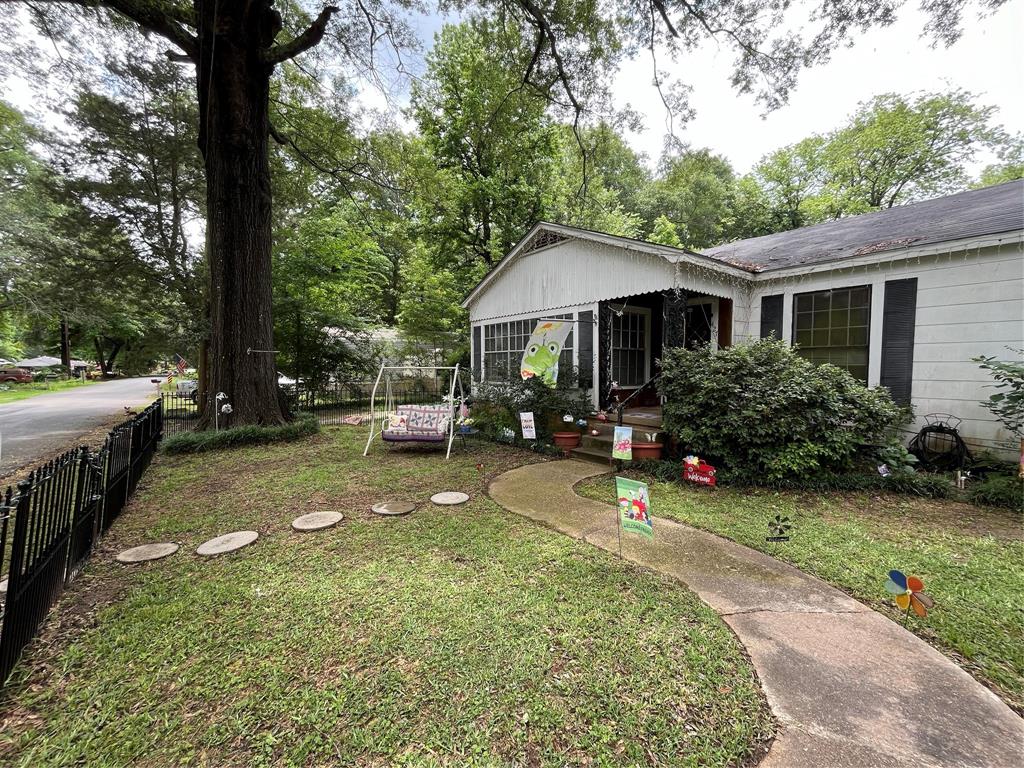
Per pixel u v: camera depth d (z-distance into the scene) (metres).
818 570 3.04
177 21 7.58
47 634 2.38
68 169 11.27
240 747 1.66
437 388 15.87
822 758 1.54
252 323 8.38
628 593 2.73
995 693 1.89
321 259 13.32
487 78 10.14
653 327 8.96
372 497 4.80
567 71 9.12
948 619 2.44
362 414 12.30
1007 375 4.48
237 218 8.14
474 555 3.31
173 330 12.58
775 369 5.07
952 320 5.27
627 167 22.05
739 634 2.31
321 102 11.16
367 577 2.98
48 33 8.00
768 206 22.75
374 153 12.05
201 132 8.19
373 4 8.07
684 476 5.20
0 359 35.16
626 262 7.11
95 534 3.52
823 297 6.40
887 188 20.95
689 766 1.54
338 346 14.04
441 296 15.36
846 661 2.09
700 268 6.55
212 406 8.29
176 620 2.51
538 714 1.78
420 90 11.22
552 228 8.16
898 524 3.88
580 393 7.76
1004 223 4.89
